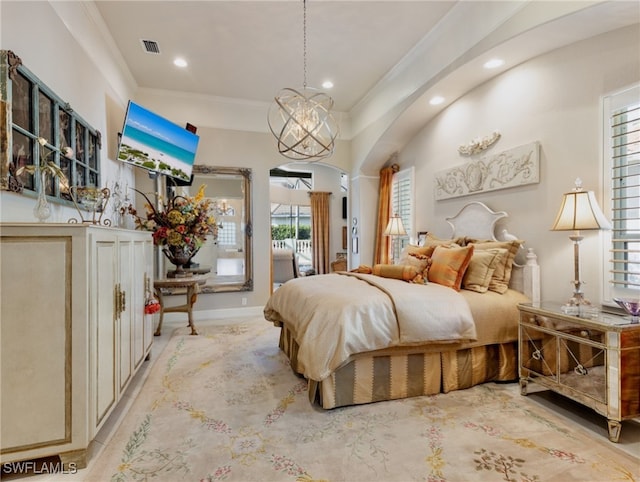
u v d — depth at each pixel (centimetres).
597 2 220
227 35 350
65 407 164
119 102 395
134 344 254
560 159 278
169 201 446
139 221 409
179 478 160
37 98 205
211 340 390
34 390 160
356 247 571
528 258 294
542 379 234
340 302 237
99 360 183
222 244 513
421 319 241
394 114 441
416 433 198
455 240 369
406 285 280
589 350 202
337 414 222
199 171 500
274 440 191
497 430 201
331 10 312
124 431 200
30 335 159
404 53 391
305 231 994
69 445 165
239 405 234
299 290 295
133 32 344
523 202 310
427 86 370
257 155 529
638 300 208
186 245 425
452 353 260
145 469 166
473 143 360
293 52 385
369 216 563
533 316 242
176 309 418
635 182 234
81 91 285
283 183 995
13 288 156
